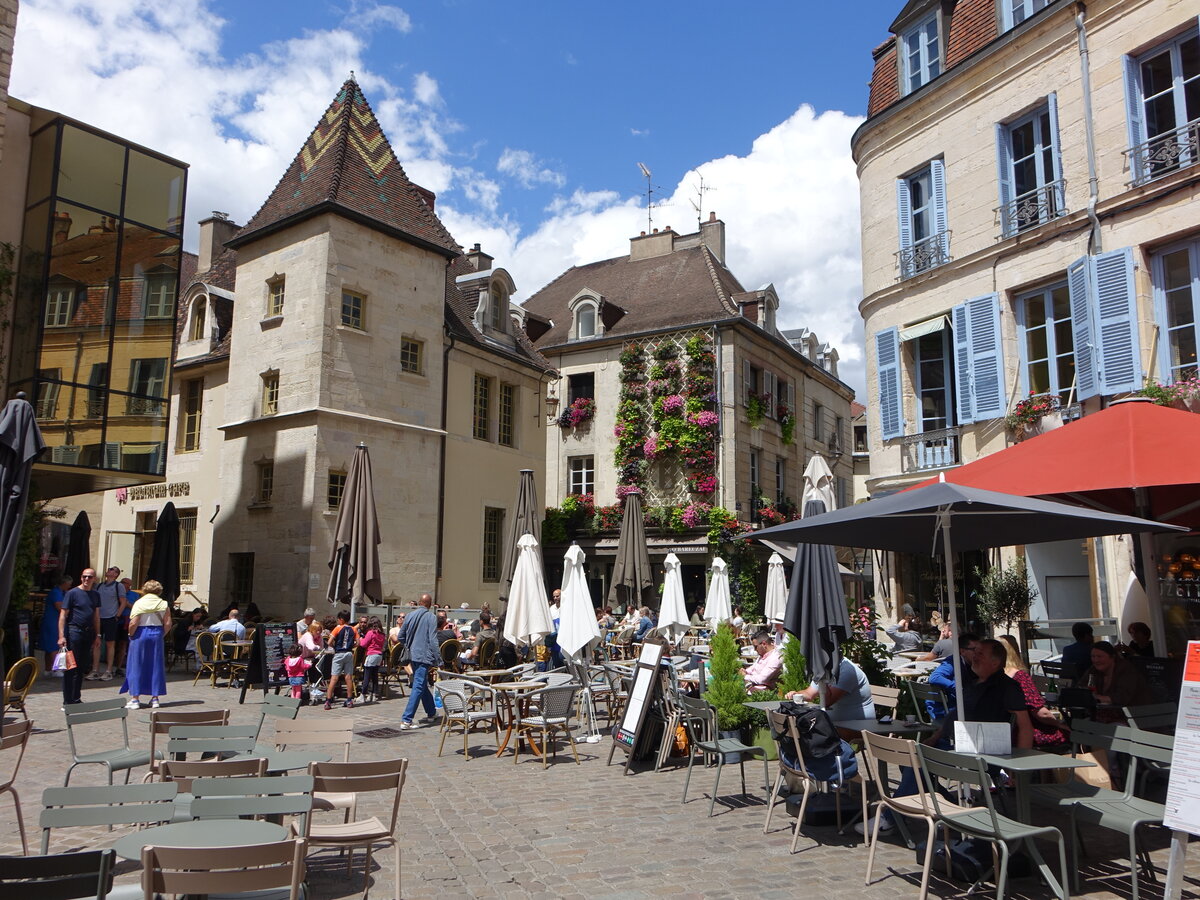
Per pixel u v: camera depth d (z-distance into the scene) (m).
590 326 33.50
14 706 10.16
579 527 31.59
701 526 29.62
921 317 16.80
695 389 30.48
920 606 17.05
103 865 3.35
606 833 6.66
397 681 16.64
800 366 36.88
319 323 20.47
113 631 16.22
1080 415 13.84
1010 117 15.32
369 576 15.72
